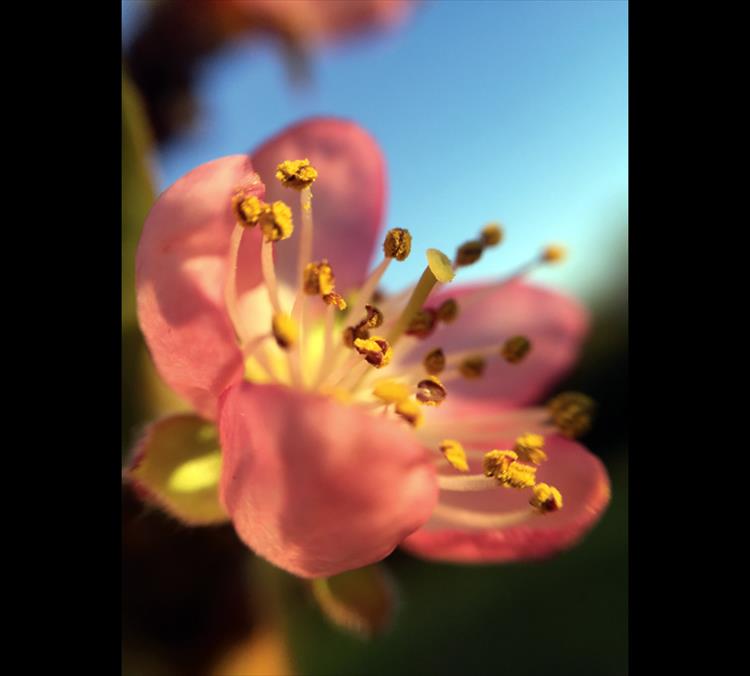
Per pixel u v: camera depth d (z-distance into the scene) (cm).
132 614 5
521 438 5
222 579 5
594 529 6
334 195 5
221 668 5
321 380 5
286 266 5
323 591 5
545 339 6
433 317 5
